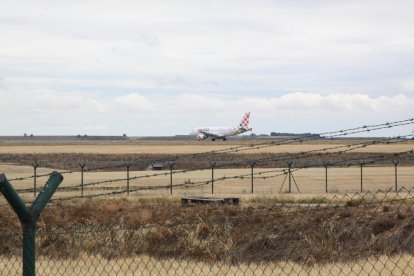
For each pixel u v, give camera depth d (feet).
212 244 80.33
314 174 297.74
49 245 79.56
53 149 646.33
